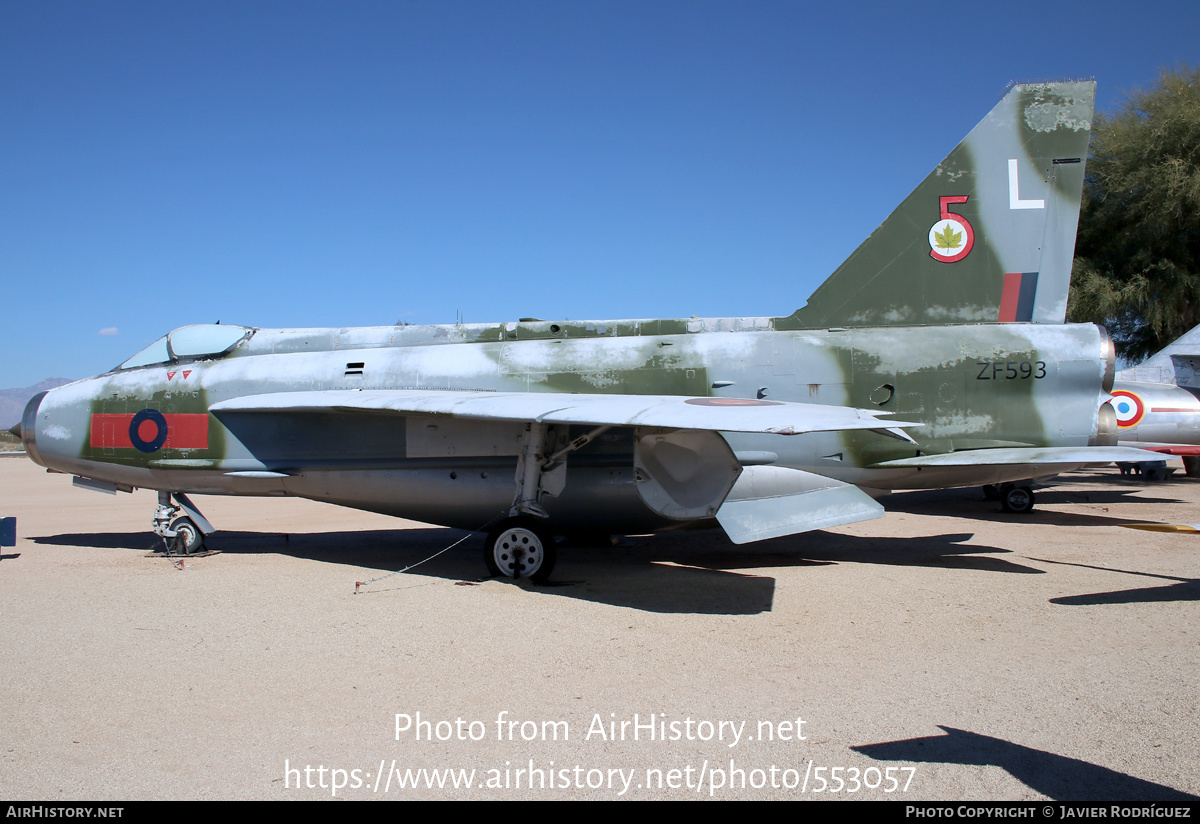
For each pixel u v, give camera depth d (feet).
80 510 51.65
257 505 54.29
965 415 28.19
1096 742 12.58
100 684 15.84
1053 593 22.68
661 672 16.25
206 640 18.79
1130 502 46.21
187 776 11.82
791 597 22.76
